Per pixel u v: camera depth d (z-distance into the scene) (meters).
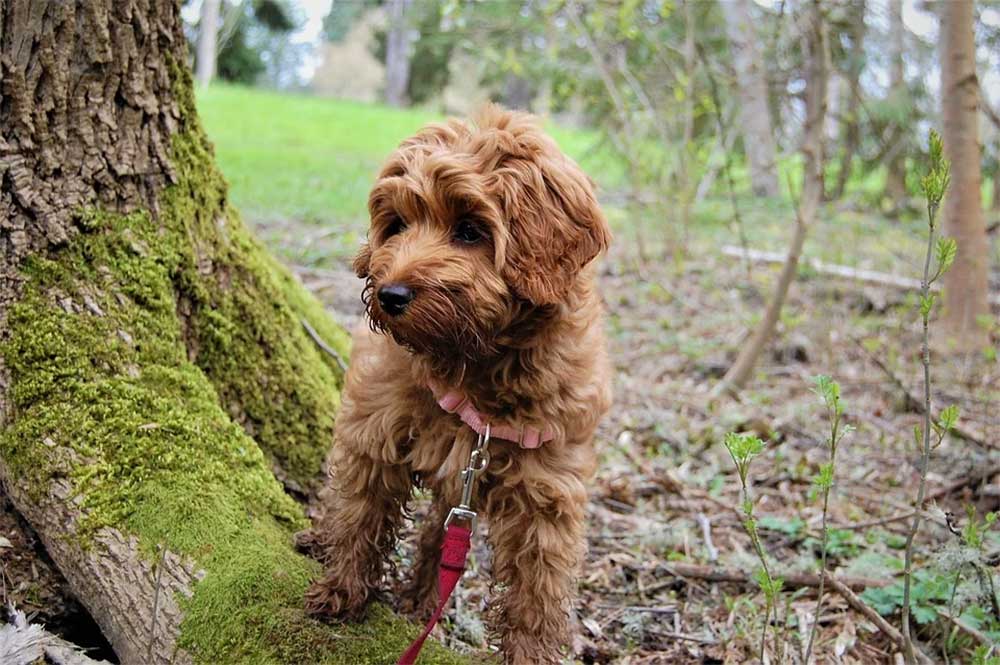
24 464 0.67
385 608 0.68
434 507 0.78
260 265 0.92
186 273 0.81
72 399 0.69
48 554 0.68
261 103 5.33
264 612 0.62
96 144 0.74
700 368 1.62
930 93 2.56
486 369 0.63
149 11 0.77
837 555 0.95
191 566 0.64
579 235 0.63
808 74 1.83
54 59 0.71
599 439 1.26
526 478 0.63
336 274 1.78
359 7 10.45
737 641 0.79
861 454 1.23
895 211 3.01
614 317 1.90
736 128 2.65
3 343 0.70
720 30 2.55
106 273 0.75
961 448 1.17
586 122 5.09
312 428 0.89
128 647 0.61
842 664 0.77
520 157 0.62
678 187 2.62
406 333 0.59
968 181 1.61
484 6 2.60
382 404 0.65
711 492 1.11
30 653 0.58
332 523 0.68
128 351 0.74
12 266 0.71
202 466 0.71
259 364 0.87
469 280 0.59
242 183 2.78
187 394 0.76
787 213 3.25
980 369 1.48
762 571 0.63
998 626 0.78
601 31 2.15
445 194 0.60
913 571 0.86
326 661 0.61
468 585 0.85
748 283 2.12
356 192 2.88
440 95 8.12
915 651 0.74
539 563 0.64
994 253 2.21
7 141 0.70
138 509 0.66
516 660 0.64
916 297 1.72
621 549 0.96
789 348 1.67
